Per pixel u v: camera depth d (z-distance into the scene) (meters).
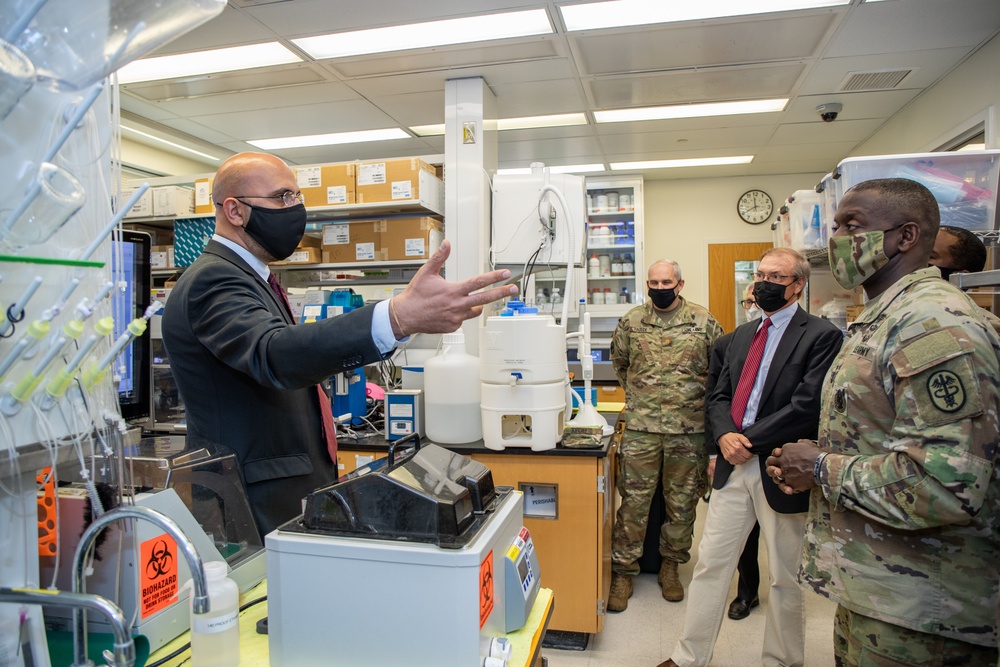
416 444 1.08
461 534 0.85
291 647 0.86
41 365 0.63
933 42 3.20
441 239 3.66
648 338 2.93
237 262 1.37
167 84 3.72
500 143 5.03
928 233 1.28
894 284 1.27
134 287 1.28
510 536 1.01
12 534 0.67
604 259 5.93
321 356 0.97
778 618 2.03
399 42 3.19
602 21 2.98
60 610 0.86
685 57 3.39
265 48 3.26
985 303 1.78
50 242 0.66
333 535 0.86
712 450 2.32
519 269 3.04
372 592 0.83
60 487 0.88
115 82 0.76
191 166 5.58
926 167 2.53
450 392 2.38
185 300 1.26
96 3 0.60
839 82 3.75
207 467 1.08
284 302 1.50
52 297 0.66
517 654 0.91
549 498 2.38
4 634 0.66
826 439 1.33
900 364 1.14
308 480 1.42
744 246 6.20
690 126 4.61
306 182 3.42
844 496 1.20
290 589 0.86
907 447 1.10
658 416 2.84
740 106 4.19
